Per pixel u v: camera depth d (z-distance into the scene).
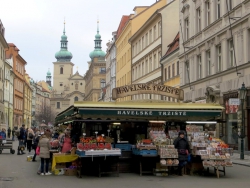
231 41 28.48
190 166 16.44
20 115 86.69
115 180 14.63
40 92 161.88
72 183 13.90
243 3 26.09
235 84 27.31
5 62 65.12
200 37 34.06
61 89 174.50
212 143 16.08
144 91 17.12
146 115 15.95
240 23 26.47
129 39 62.78
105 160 15.63
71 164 16.47
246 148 25.91
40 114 129.38
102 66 122.38
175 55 41.25
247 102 25.66
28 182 14.14
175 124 18.97
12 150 29.33
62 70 175.25
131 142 17.59
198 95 34.38
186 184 13.71
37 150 18.56
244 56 26.03
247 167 19.12
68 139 17.73
